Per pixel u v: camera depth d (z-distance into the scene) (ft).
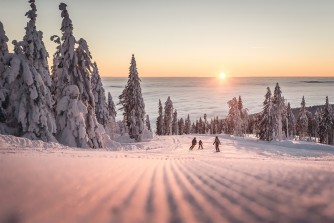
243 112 299.17
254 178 18.43
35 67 89.45
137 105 167.22
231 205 11.12
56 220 8.38
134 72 166.50
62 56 97.14
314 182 15.90
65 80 97.40
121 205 10.94
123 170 23.26
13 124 87.10
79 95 97.76
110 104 204.23
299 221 8.77
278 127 194.08
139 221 8.86
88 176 17.48
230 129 319.88
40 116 86.48
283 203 11.15
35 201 10.26
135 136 166.71
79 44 99.14
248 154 98.58
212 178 19.61
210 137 206.59
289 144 157.58
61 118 95.61
